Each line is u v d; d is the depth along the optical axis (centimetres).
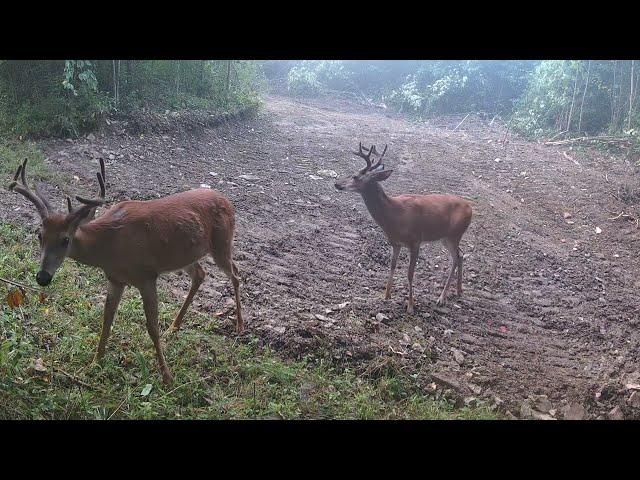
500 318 429
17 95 592
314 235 491
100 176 271
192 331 332
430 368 352
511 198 661
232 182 569
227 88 821
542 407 342
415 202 411
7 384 249
